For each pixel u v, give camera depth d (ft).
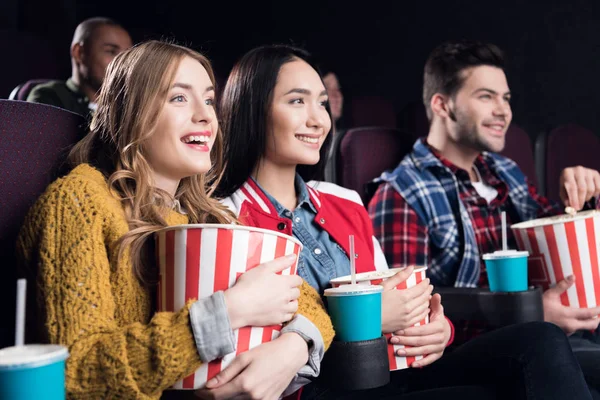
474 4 12.20
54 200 2.61
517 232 4.26
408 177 5.00
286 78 3.84
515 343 3.44
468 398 3.37
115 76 3.00
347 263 3.84
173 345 2.35
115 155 2.96
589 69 11.59
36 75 8.81
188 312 2.40
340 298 2.98
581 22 11.59
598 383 4.08
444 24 12.42
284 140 3.81
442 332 3.50
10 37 8.71
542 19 11.82
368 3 12.77
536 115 11.90
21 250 2.67
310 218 3.90
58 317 2.43
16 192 2.84
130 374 2.33
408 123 8.42
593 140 7.09
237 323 2.44
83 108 7.41
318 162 4.21
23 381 1.90
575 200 4.91
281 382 2.56
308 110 3.85
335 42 12.94
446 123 5.33
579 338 4.90
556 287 4.07
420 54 12.57
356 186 5.14
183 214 3.25
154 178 3.00
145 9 12.64
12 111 2.85
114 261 2.63
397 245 4.84
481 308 3.99
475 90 5.22
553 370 3.29
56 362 1.97
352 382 2.96
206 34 13.01
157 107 2.90
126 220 2.78
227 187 3.92
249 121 3.86
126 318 2.66
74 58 7.47
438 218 4.94
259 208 3.77
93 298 2.47
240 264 2.53
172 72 2.93
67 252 2.52
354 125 9.90
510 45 12.00
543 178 6.91
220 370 2.48
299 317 2.72
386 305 3.29
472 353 3.65
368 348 2.97
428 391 3.48
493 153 5.56
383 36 12.74
